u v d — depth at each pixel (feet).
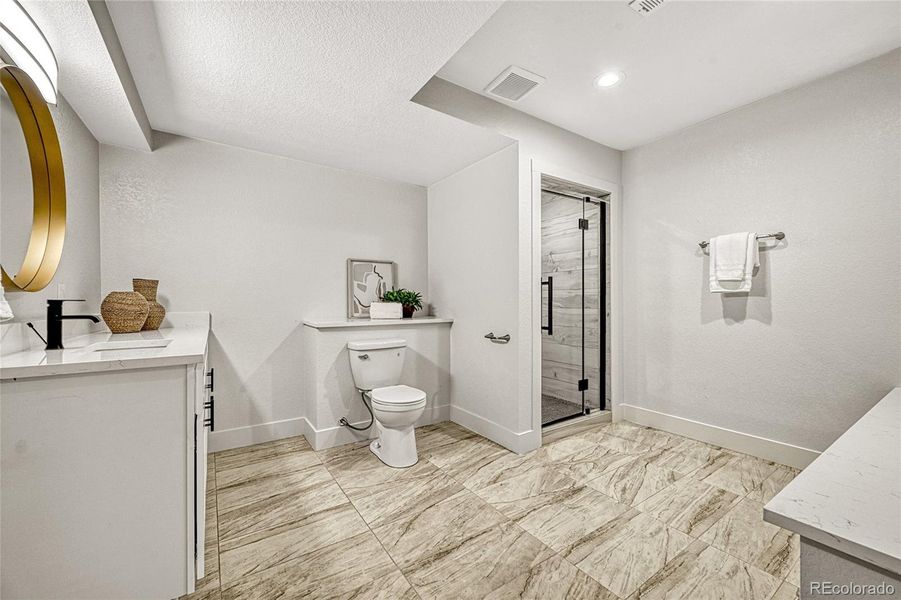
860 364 6.82
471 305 10.02
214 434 8.55
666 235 9.71
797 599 4.29
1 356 3.88
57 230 4.87
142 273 7.82
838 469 3.27
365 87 6.42
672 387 9.64
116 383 3.70
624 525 5.75
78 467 3.58
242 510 6.21
